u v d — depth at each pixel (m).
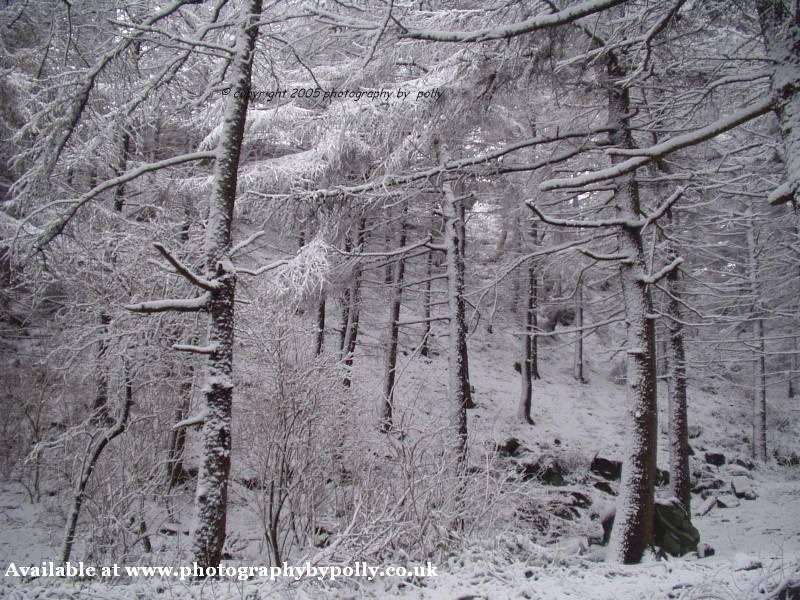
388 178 8.79
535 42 6.17
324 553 5.06
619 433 19.66
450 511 6.45
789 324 17.28
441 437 7.97
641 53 6.87
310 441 8.59
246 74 6.04
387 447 8.22
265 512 7.75
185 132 13.21
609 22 6.91
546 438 17.89
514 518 7.21
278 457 8.34
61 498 9.62
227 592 4.53
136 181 11.56
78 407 9.52
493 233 20.23
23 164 6.56
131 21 5.90
